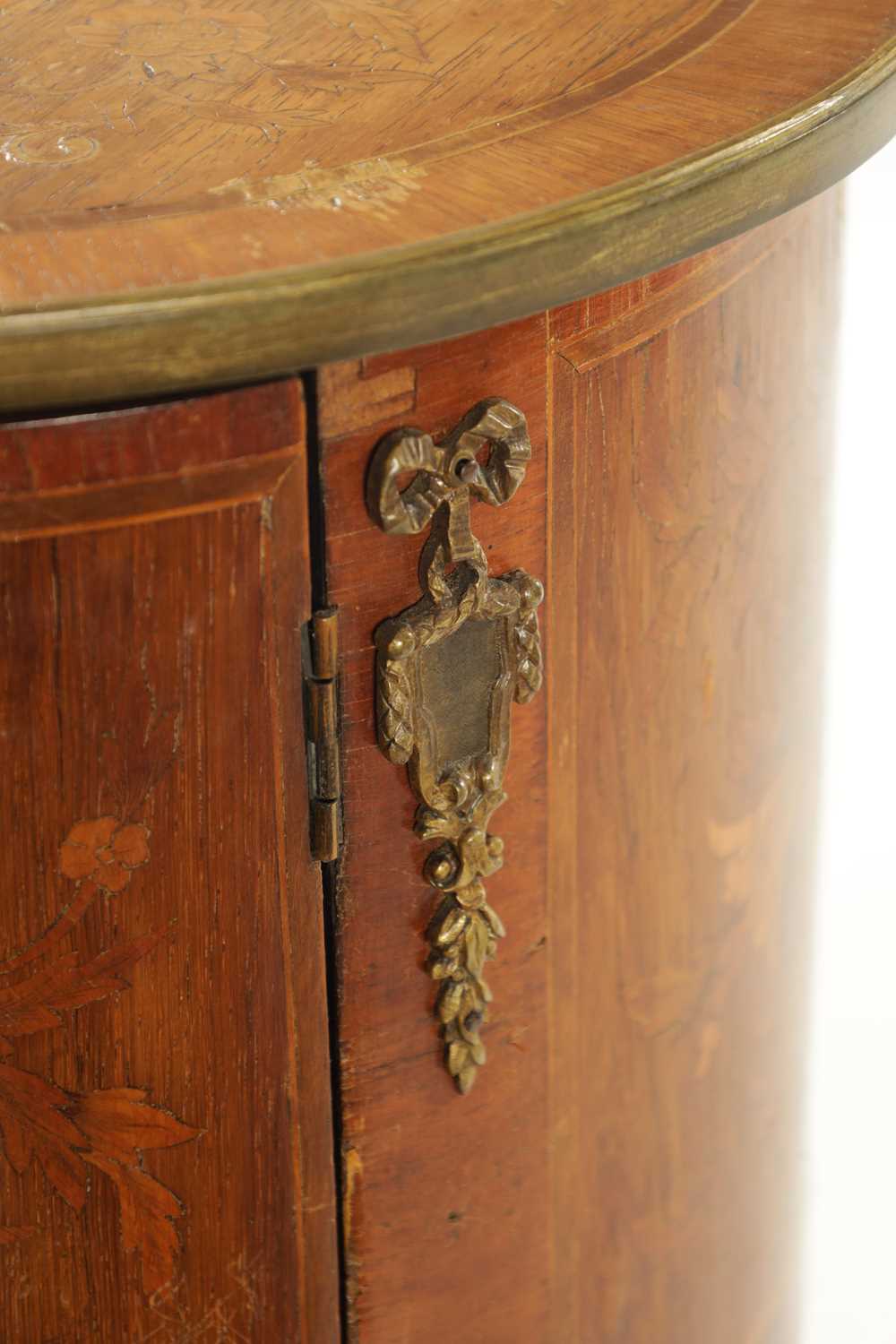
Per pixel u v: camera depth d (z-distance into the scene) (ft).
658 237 3.09
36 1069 3.39
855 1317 6.15
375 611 3.29
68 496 2.94
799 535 4.29
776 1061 4.86
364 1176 3.85
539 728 3.64
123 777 3.20
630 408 3.52
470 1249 4.10
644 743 3.91
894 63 3.57
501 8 4.10
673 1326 4.76
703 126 3.28
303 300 2.79
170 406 2.93
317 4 4.17
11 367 2.71
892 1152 6.68
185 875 3.32
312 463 3.11
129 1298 3.66
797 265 3.93
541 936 3.87
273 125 3.50
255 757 3.28
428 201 3.08
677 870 4.16
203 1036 3.48
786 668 4.37
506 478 3.28
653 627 3.81
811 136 3.30
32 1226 3.52
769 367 3.92
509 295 2.95
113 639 3.08
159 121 3.54
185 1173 3.59
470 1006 3.78
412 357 3.10
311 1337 3.92
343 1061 3.71
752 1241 5.00
